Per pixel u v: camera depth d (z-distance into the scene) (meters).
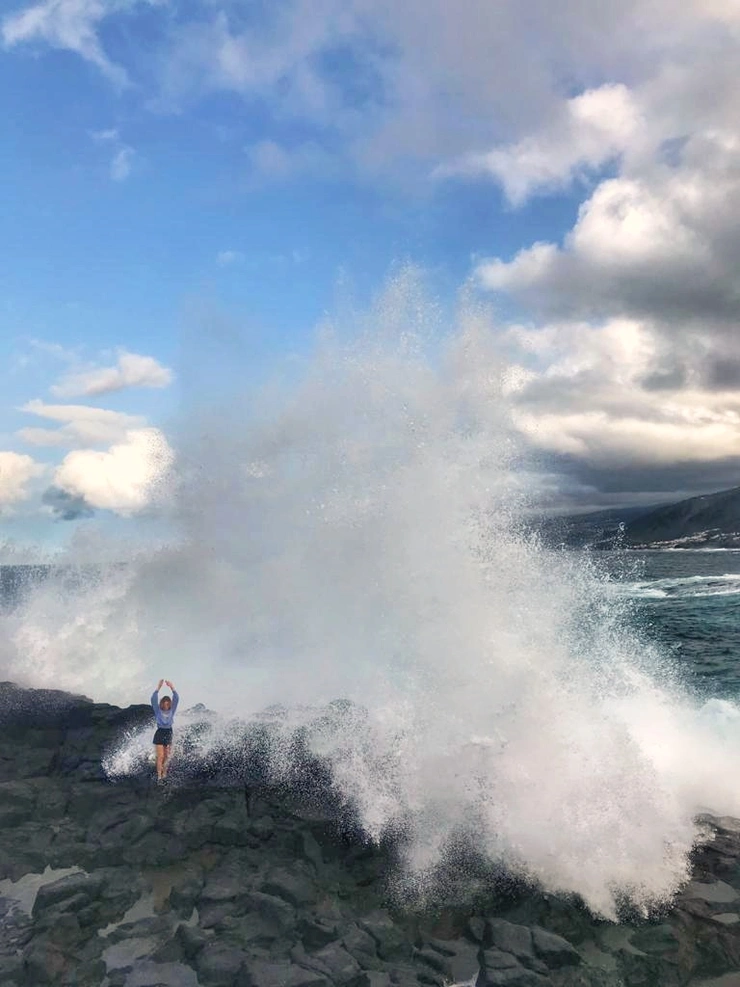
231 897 7.36
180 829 8.51
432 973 6.60
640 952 6.99
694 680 19.25
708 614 34.41
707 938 7.24
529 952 6.75
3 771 10.66
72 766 10.48
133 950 6.74
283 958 6.56
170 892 7.73
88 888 7.36
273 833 8.54
